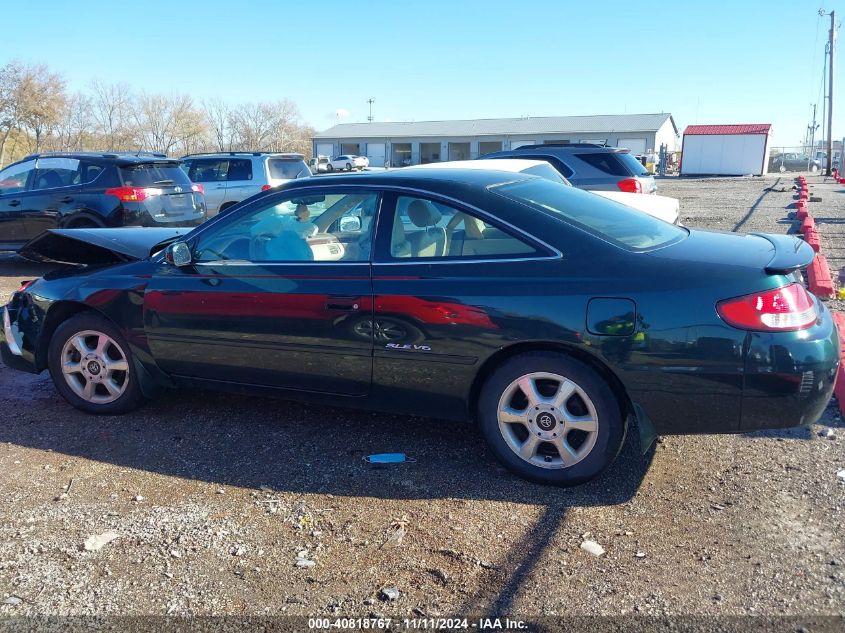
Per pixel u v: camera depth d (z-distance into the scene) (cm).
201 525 351
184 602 294
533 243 376
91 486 392
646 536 332
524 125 6612
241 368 444
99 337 482
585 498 369
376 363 403
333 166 5600
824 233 1369
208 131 5772
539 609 284
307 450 432
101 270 490
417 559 319
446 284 382
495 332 371
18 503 374
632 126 6244
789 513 348
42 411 506
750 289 341
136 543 336
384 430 460
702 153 5141
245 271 436
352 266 408
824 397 345
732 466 398
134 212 1034
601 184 1119
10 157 4831
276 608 289
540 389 379
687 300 344
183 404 513
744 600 285
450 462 413
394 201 409
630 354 349
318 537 338
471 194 396
